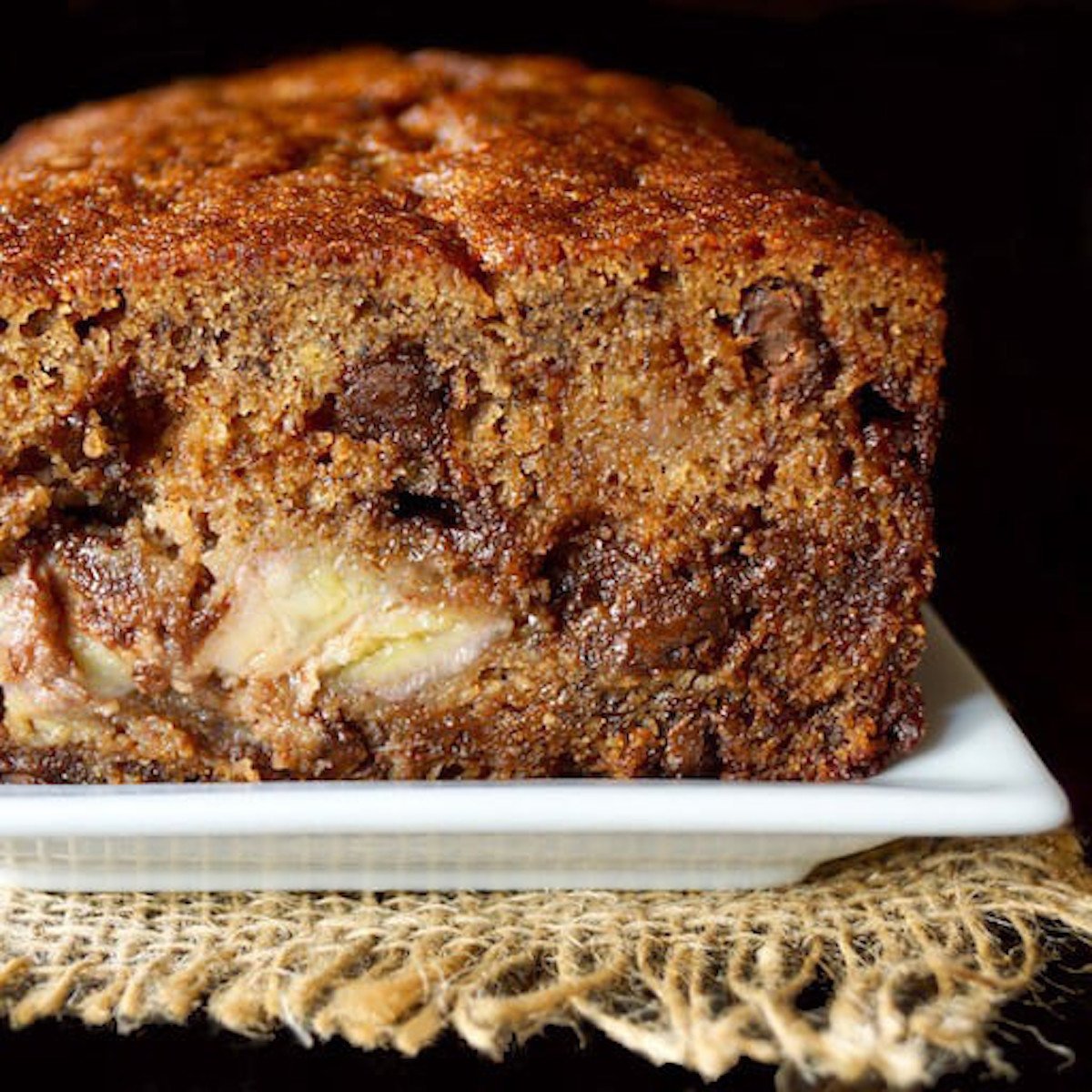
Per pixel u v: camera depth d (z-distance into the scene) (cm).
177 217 31
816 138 53
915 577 32
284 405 31
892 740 32
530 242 30
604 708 32
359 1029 28
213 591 31
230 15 52
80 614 31
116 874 31
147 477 31
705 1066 28
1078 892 32
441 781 31
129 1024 29
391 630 31
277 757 32
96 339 30
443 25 52
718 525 31
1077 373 54
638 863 31
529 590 31
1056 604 45
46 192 33
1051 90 53
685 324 31
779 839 31
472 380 31
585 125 35
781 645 32
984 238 54
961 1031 28
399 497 31
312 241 30
